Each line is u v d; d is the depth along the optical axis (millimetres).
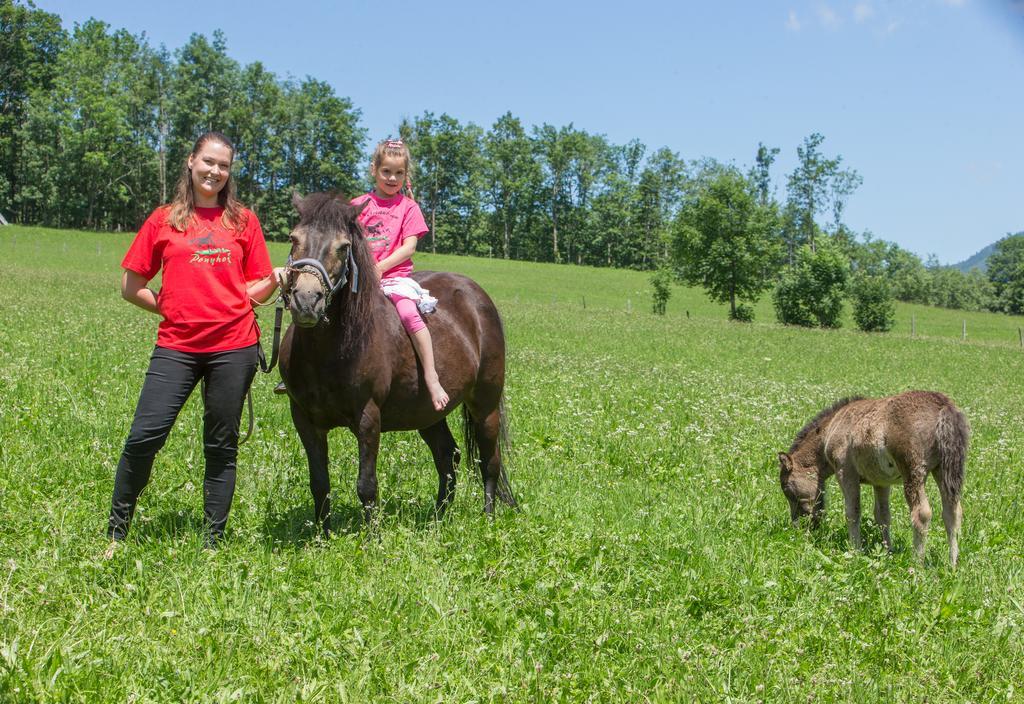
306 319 4816
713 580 5027
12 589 3961
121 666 3414
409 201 6320
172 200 5125
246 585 4242
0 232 75625
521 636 4078
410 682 3568
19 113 99750
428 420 6305
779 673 3887
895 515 7355
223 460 5266
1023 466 9297
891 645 4301
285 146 112688
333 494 6590
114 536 4949
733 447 9234
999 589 5258
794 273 57000
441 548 5230
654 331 36469
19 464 6207
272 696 3383
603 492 7223
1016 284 125562
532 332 29797
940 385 21812
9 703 3082
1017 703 3848
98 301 26047
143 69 108312
